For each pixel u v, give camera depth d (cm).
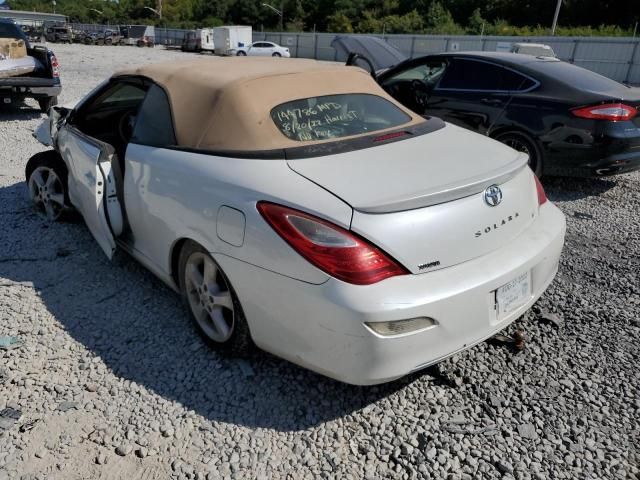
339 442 235
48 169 445
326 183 236
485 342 301
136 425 244
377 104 325
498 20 5322
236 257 247
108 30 5862
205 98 292
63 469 221
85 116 414
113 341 302
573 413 251
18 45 916
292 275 226
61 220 455
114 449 231
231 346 275
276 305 236
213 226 257
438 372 277
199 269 293
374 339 213
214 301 277
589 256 420
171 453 229
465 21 5900
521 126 564
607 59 2861
